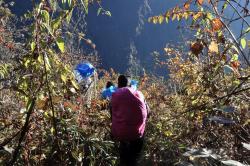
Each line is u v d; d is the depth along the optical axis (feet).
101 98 23.40
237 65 15.80
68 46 18.11
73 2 13.53
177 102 22.82
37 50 13.47
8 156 14.85
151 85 30.91
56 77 14.21
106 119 21.13
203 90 17.97
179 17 16.39
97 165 18.12
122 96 19.86
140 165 19.36
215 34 14.23
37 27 13.03
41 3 12.96
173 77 29.91
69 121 17.49
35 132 15.74
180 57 29.55
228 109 13.71
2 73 14.01
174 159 18.43
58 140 16.12
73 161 16.75
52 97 14.47
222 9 13.65
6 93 17.40
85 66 20.74
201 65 20.07
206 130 19.77
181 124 21.16
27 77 13.74
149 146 20.06
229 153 17.35
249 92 16.28
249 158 17.52
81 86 20.79
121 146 19.84
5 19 23.09
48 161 16.08
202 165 16.33
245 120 16.71
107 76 34.50
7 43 18.85
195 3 14.69
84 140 17.46
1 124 16.29
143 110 19.80
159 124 21.40
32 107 14.07
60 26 13.61
